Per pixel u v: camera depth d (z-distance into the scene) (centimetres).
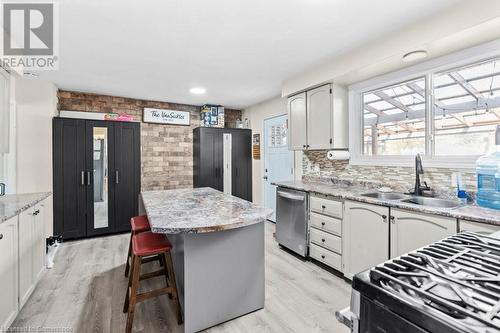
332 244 261
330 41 236
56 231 354
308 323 186
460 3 177
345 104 309
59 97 393
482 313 53
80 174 370
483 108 212
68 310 200
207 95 431
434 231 179
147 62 283
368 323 68
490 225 152
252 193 521
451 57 218
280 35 224
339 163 333
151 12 187
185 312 171
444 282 66
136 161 409
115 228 393
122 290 231
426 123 244
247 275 196
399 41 215
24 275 203
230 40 233
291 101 358
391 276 69
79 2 174
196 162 489
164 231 151
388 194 256
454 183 219
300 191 301
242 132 504
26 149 340
